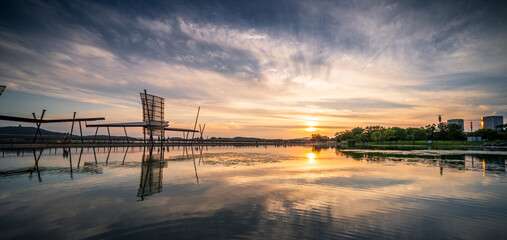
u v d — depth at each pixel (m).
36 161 27.22
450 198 12.14
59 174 18.59
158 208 10.13
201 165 24.97
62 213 9.43
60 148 51.97
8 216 9.06
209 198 11.76
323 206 10.67
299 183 15.59
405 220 9.09
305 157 36.78
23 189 13.39
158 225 8.29
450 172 20.39
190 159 31.67
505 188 14.34
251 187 14.30
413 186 14.86
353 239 7.39
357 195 12.62
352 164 26.64
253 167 23.53
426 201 11.61
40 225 8.22
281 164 26.47
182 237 7.37
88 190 13.26
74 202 10.91
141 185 14.66
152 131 54.19
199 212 9.67
